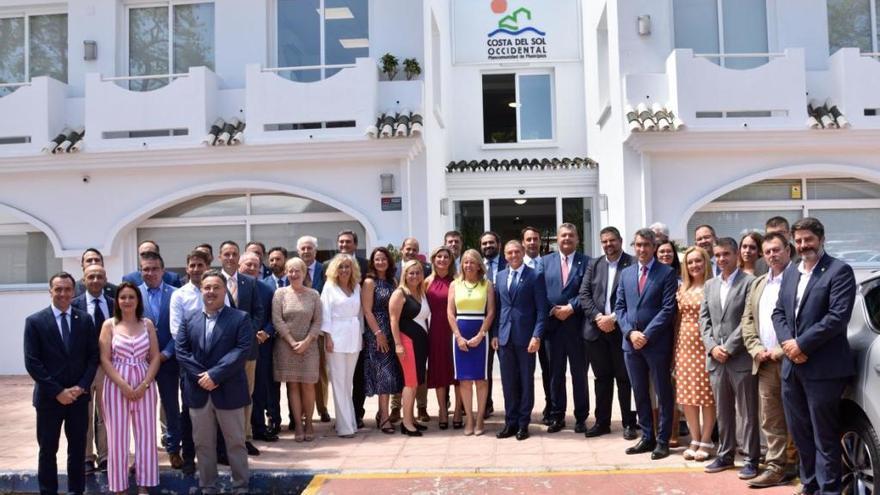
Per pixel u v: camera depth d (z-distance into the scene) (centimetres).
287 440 779
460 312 777
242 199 1195
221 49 1216
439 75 1415
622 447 717
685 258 677
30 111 1161
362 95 1102
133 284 635
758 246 657
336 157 1116
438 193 1320
